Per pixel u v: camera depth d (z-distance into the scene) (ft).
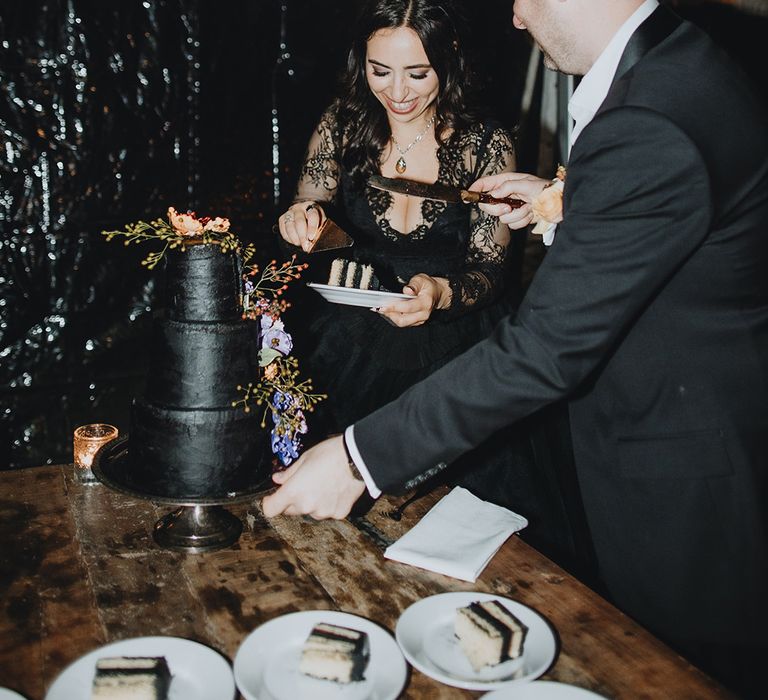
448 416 4.19
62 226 10.11
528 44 11.50
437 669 3.68
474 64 7.71
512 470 8.20
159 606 4.17
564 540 8.07
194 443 4.55
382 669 3.62
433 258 8.15
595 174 3.94
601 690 3.59
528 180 6.28
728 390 4.38
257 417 4.75
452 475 8.10
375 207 8.11
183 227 4.51
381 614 4.15
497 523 4.97
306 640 3.64
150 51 10.02
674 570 4.57
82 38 9.68
